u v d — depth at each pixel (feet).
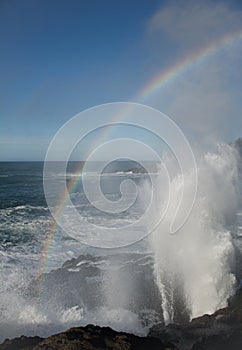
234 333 19.79
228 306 23.84
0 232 47.47
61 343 16.46
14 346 17.21
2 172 193.77
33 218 56.75
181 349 19.01
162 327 21.98
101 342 16.92
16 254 37.58
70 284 28.94
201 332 20.43
